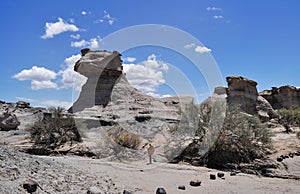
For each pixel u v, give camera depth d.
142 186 6.85
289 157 11.77
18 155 6.77
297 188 7.49
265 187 7.59
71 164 8.73
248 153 12.12
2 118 21.61
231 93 30.78
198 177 8.85
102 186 6.00
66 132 16.16
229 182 8.23
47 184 5.09
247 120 14.06
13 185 4.40
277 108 43.84
